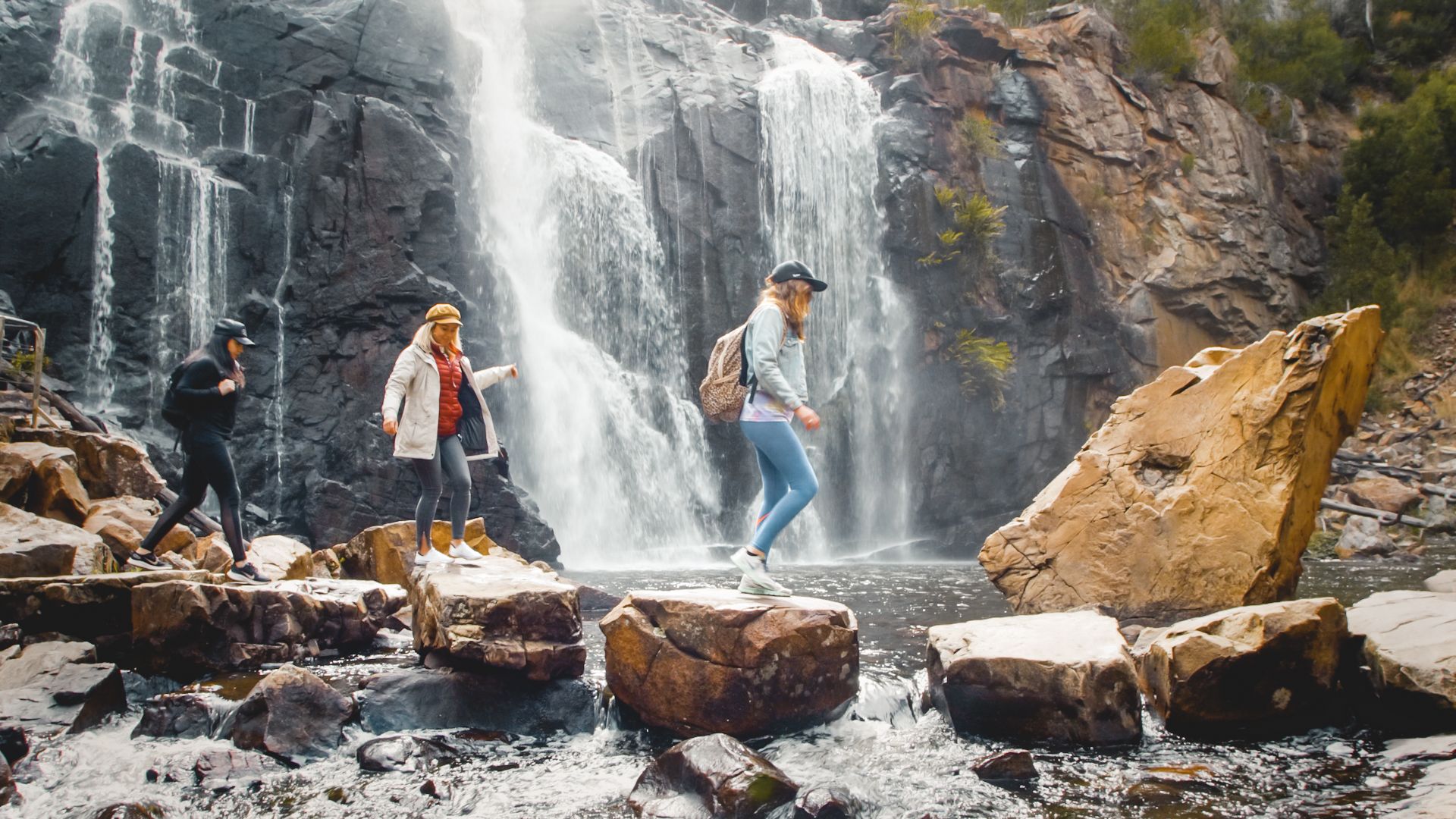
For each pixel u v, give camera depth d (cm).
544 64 2152
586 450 1922
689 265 2136
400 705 529
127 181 1548
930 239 2267
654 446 2031
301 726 498
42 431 1048
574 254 2012
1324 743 500
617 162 2114
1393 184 2844
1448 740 472
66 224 1488
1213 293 2512
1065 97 2470
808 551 2077
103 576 650
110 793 436
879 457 2202
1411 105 2944
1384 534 1611
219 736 506
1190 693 511
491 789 447
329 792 442
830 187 2273
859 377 2216
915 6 2461
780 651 505
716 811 404
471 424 714
